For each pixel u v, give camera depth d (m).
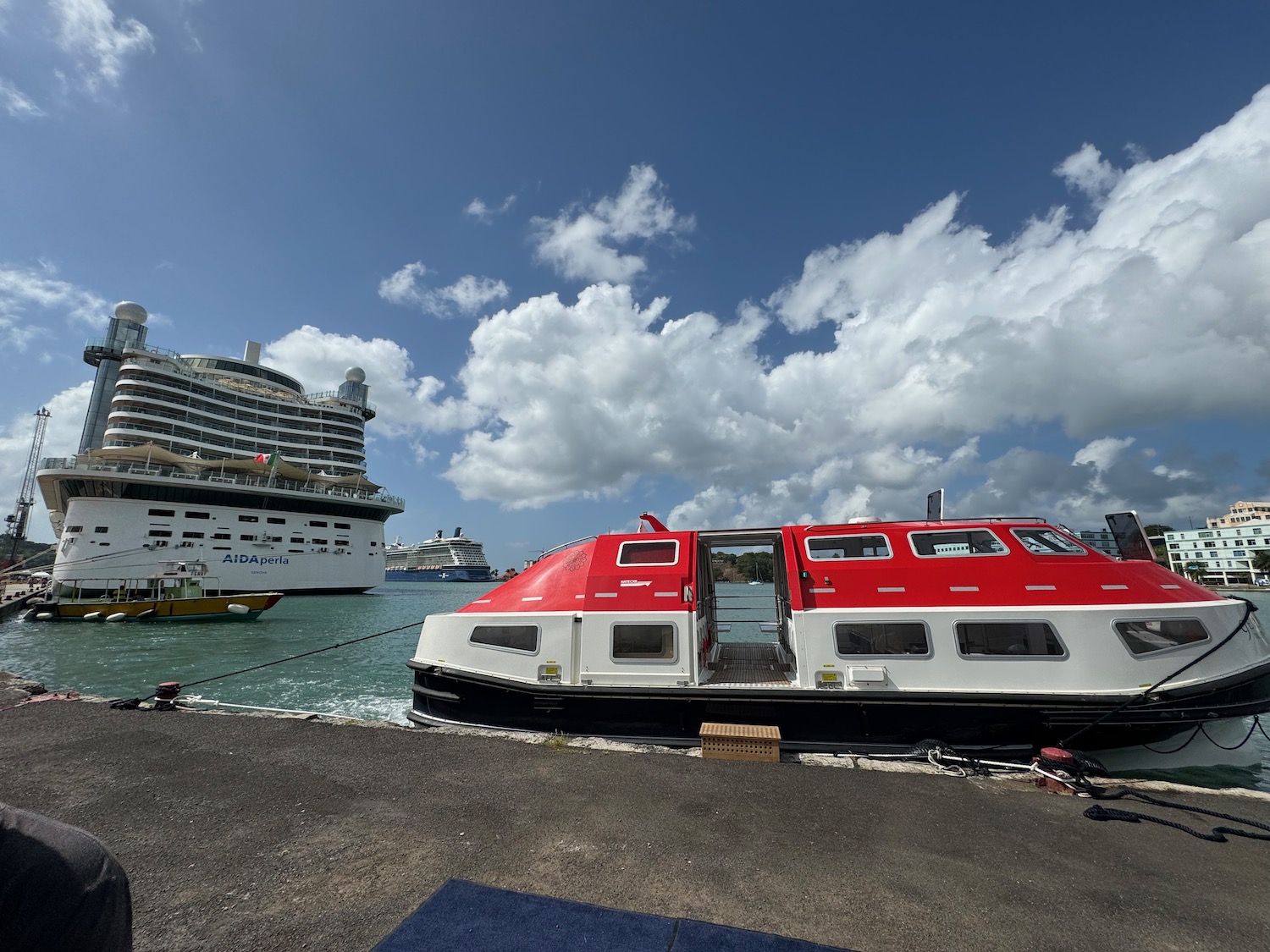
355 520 62.69
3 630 31.53
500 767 5.70
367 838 4.16
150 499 49.62
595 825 4.37
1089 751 7.23
